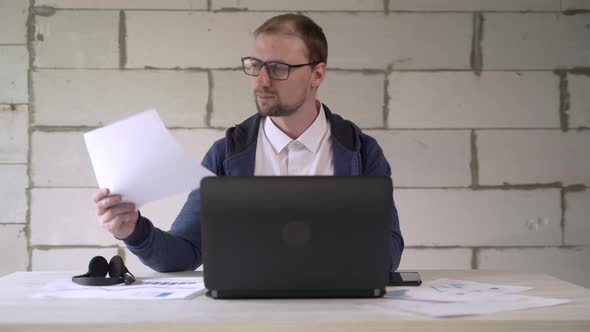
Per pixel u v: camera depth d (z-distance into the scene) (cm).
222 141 207
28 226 309
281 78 187
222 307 124
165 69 309
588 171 313
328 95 310
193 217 184
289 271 130
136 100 309
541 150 312
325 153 204
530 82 312
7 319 114
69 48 308
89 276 156
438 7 311
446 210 311
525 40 311
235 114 310
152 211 309
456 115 311
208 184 130
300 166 203
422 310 119
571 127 312
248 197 129
